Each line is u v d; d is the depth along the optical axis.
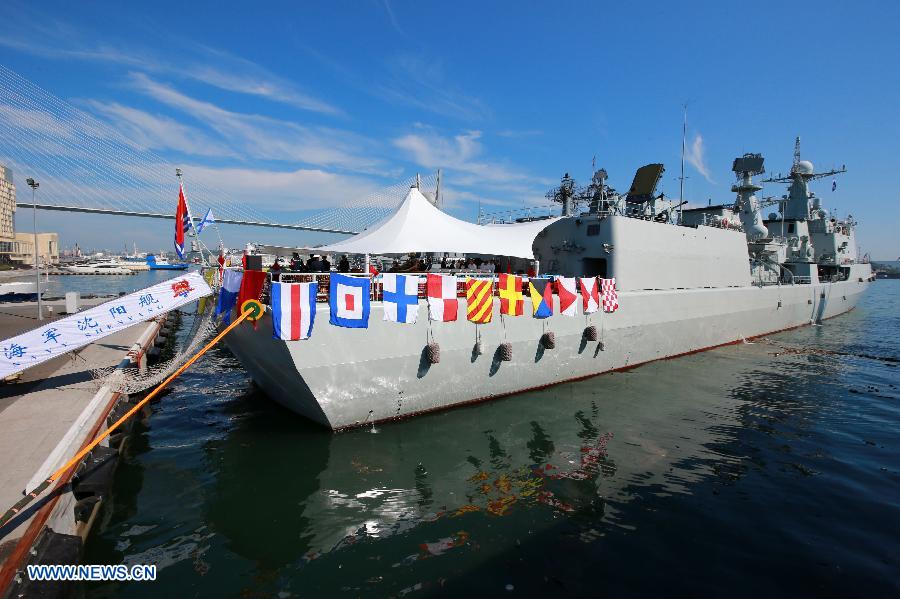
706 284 22.80
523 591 6.48
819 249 39.91
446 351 12.27
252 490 9.23
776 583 6.66
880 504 8.83
